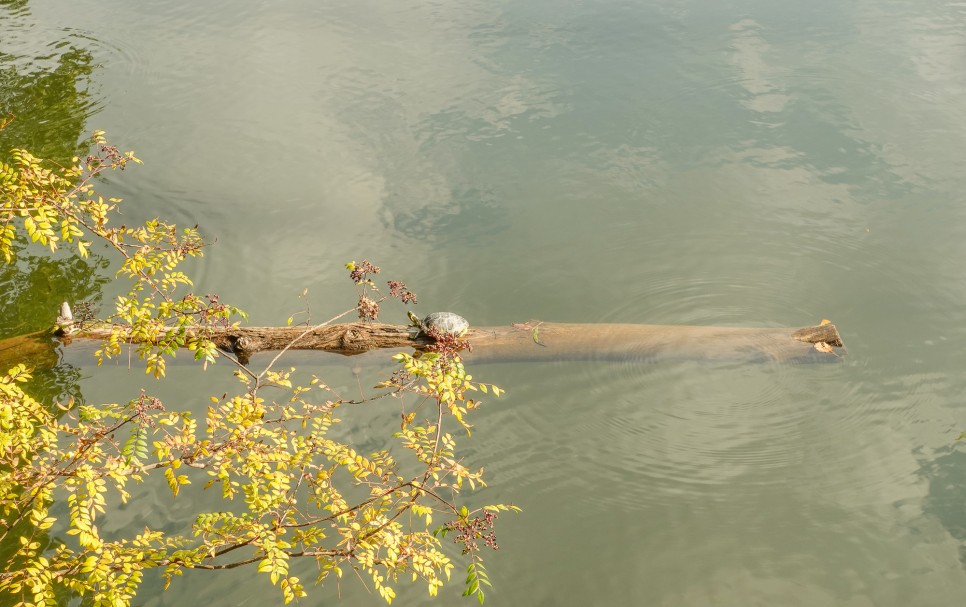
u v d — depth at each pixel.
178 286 9.77
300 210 11.20
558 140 12.60
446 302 9.58
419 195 11.48
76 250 10.47
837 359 8.42
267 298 9.63
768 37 15.44
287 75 14.88
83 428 5.06
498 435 7.86
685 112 13.16
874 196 11.10
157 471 7.43
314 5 18.08
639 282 9.87
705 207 11.07
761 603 6.34
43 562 4.63
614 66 14.64
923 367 8.38
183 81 14.84
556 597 6.48
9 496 4.93
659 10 16.75
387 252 10.41
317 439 5.27
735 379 8.28
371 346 8.50
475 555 6.80
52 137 13.09
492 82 14.30
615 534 6.93
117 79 15.02
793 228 10.61
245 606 6.40
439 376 5.19
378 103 13.78
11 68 15.43
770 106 13.18
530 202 11.30
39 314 9.35
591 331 8.73
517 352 8.60
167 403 8.15
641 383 8.30
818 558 6.64
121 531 6.85
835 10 16.44
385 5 17.83
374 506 5.38
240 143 12.77
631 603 6.41
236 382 8.44
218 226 10.88
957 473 7.22
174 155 12.51
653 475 7.41
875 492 7.13
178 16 17.81
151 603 6.36
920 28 15.60
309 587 6.54
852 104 13.14
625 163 12.02
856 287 9.62
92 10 18.28
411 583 6.60
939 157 11.80
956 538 6.69
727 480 7.32
